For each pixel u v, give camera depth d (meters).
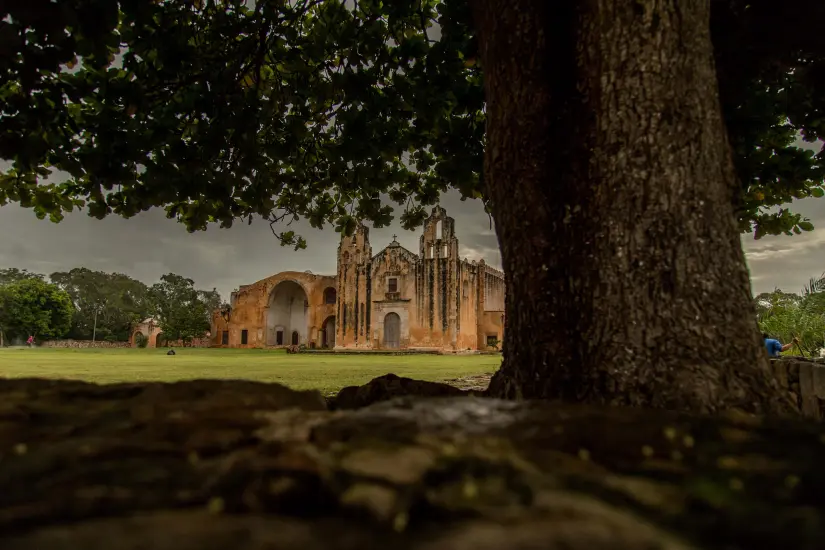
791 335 10.31
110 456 1.12
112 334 62.12
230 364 18.53
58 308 55.09
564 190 2.60
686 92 2.38
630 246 2.30
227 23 5.11
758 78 4.50
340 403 3.38
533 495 0.89
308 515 0.88
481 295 44.84
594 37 2.54
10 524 0.83
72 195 5.56
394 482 0.92
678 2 2.43
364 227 43.41
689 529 0.86
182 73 5.10
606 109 2.46
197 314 53.69
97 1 3.69
